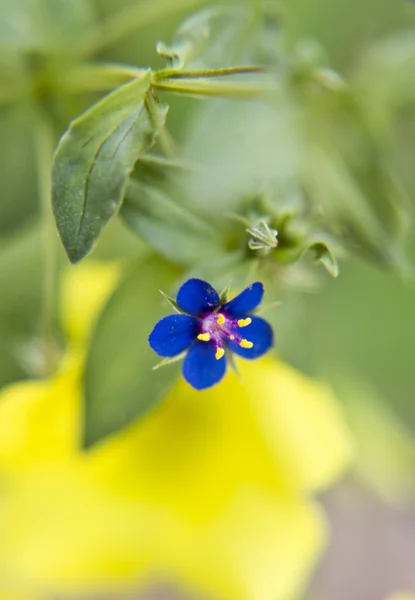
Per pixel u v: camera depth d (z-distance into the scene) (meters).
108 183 0.14
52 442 0.17
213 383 0.15
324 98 0.19
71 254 0.14
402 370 0.24
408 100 0.21
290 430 0.18
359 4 0.23
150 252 0.16
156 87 0.14
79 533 0.18
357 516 0.29
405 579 0.30
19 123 0.18
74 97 0.18
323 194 0.18
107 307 0.16
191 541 0.18
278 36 0.18
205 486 0.18
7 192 0.18
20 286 0.19
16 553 0.18
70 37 0.18
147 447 0.18
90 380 0.16
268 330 0.15
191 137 0.18
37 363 0.18
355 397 0.23
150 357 0.16
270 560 0.18
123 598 0.28
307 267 0.17
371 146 0.19
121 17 0.19
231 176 0.18
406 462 0.23
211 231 0.16
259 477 0.18
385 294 0.24
